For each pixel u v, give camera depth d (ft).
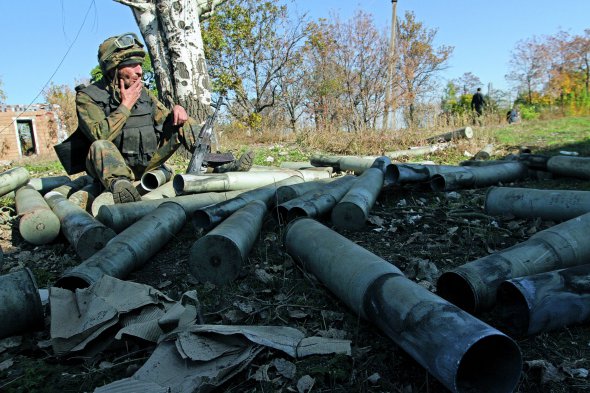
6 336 8.11
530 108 90.53
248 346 7.07
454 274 8.29
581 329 7.71
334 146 35.12
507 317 7.73
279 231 12.96
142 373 6.51
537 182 18.80
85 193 15.69
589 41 113.50
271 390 6.48
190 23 26.32
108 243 10.61
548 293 7.36
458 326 5.96
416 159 27.89
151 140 16.94
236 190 16.61
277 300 9.27
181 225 13.33
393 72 51.75
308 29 65.77
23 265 12.00
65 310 7.90
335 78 53.83
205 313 8.84
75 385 6.89
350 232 13.16
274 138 43.57
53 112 80.23
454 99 117.70
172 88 27.12
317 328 8.21
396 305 6.91
